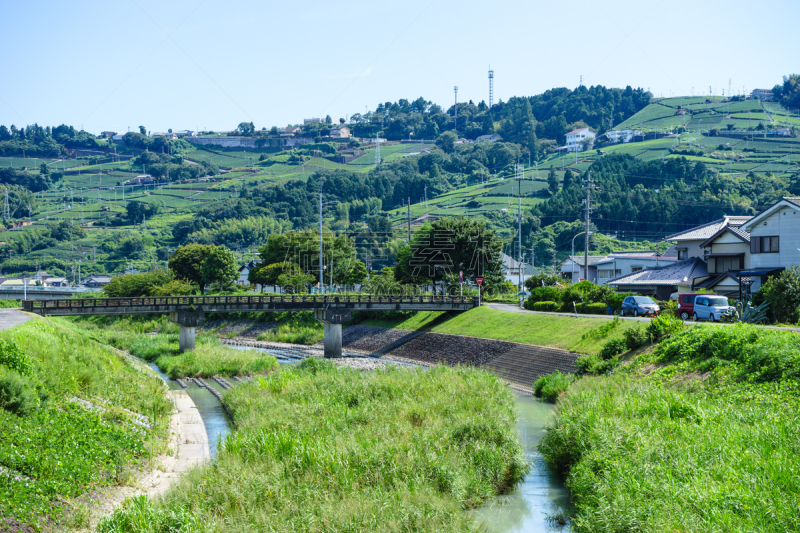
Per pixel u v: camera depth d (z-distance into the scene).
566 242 140.50
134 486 18.39
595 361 33.94
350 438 21.11
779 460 15.17
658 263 81.75
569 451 20.92
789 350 22.47
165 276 105.06
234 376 47.88
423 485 17.88
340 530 15.14
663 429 19.20
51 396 22.41
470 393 28.75
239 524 15.10
